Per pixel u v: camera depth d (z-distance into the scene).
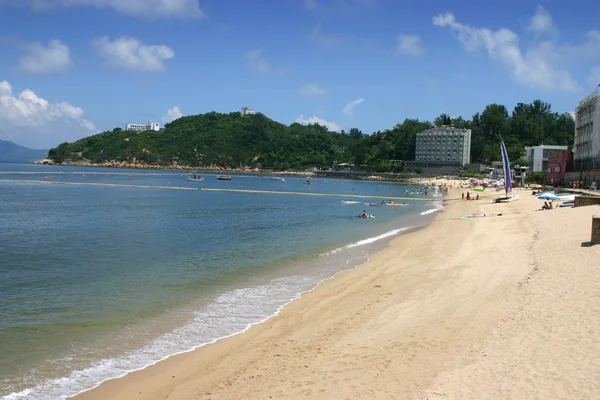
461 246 32.38
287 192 115.81
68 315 18.39
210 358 14.16
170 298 20.84
